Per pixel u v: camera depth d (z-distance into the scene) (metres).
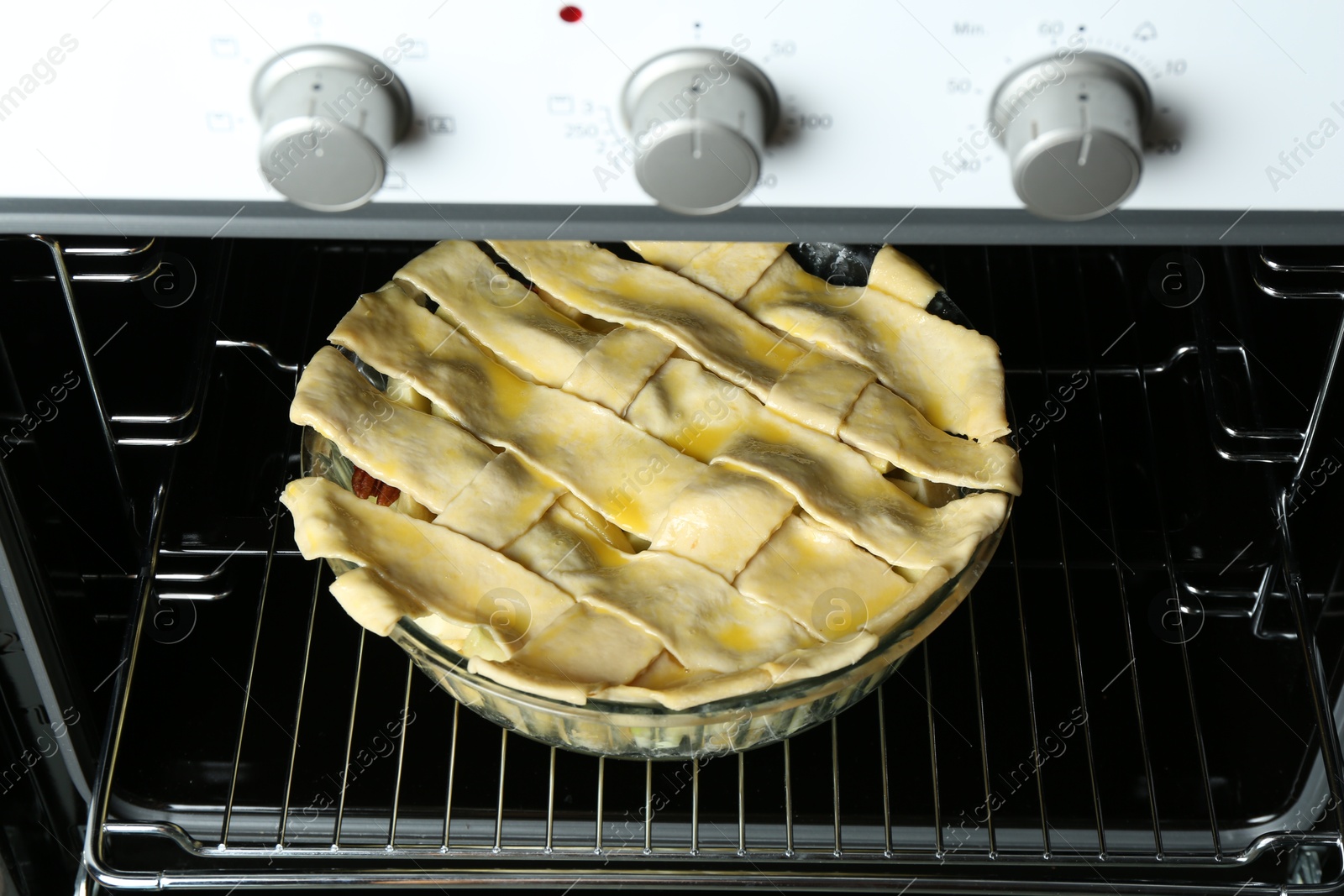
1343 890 0.85
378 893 0.98
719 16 0.59
